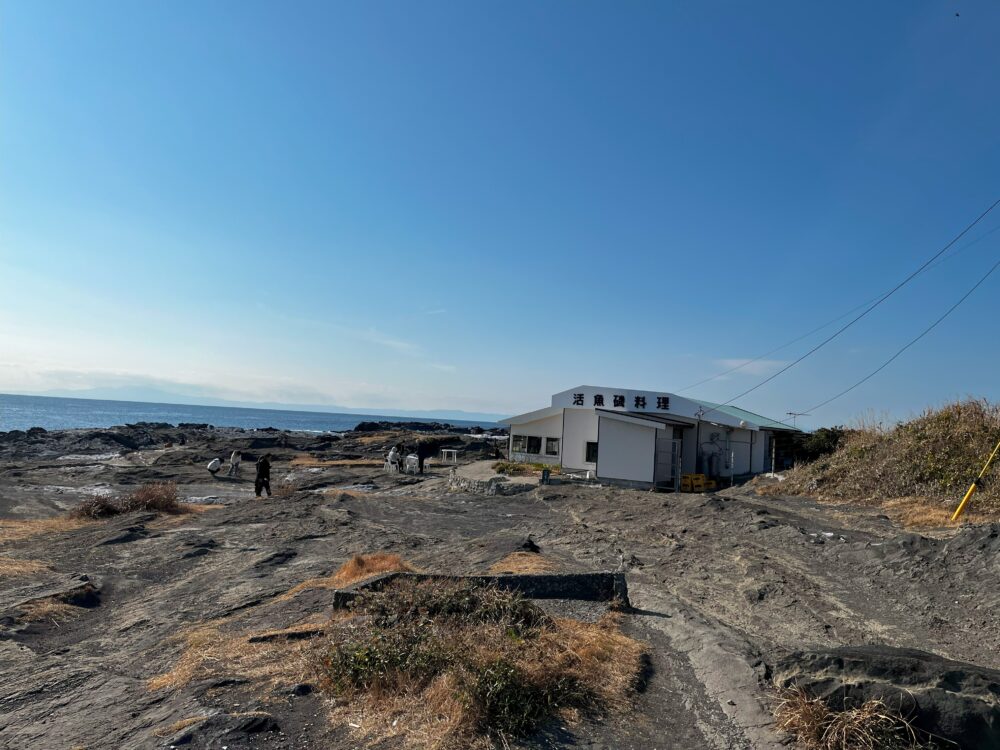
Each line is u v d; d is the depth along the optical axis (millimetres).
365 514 20219
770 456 38969
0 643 8047
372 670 5453
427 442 52250
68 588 10406
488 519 19766
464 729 4602
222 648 6848
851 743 4574
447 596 7047
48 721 5688
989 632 7746
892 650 5566
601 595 8578
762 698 5379
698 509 17594
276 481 32656
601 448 30672
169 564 13070
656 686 5914
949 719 4500
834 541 12812
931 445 19469
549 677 5426
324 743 4605
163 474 33781
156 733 4789
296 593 9750
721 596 9906
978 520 14492
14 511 21172
